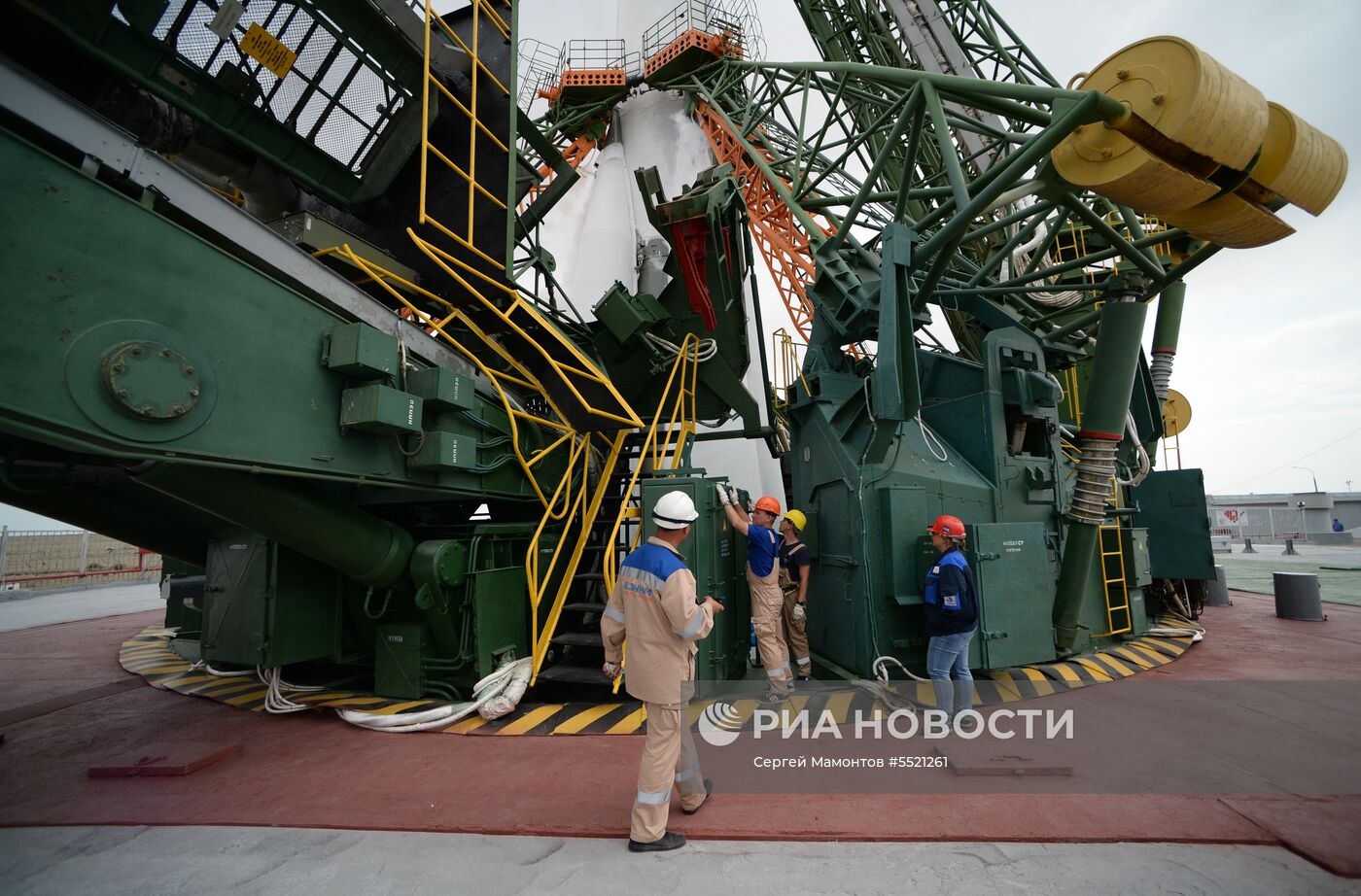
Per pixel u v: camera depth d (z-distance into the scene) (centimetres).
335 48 505
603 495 747
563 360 695
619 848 318
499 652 584
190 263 344
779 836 325
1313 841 308
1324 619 978
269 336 390
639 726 519
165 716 575
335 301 457
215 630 598
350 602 643
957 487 634
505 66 584
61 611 1327
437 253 539
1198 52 367
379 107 565
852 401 665
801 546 607
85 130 312
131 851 321
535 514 720
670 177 1764
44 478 453
